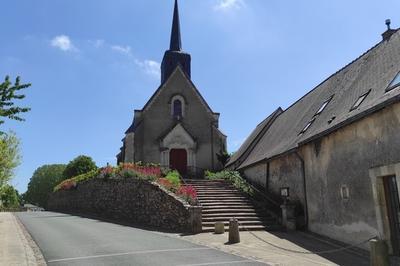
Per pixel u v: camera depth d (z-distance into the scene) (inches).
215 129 1246.9
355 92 536.1
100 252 429.4
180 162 1194.6
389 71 468.4
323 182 526.6
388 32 612.1
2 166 835.4
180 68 1272.1
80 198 1215.6
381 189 399.2
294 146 610.5
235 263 359.9
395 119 374.9
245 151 1026.1
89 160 1951.3
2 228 745.6
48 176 3073.3
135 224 746.8
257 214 662.5
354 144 448.1
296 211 605.0
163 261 371.2
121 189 883.4
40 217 1024.9
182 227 615.8
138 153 1177.4
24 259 414.0
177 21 1469.0
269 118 1093.8
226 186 824.3
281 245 470.0
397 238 384.5
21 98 335.3
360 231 435.2
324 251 420.8
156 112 1224.2
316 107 692.7
